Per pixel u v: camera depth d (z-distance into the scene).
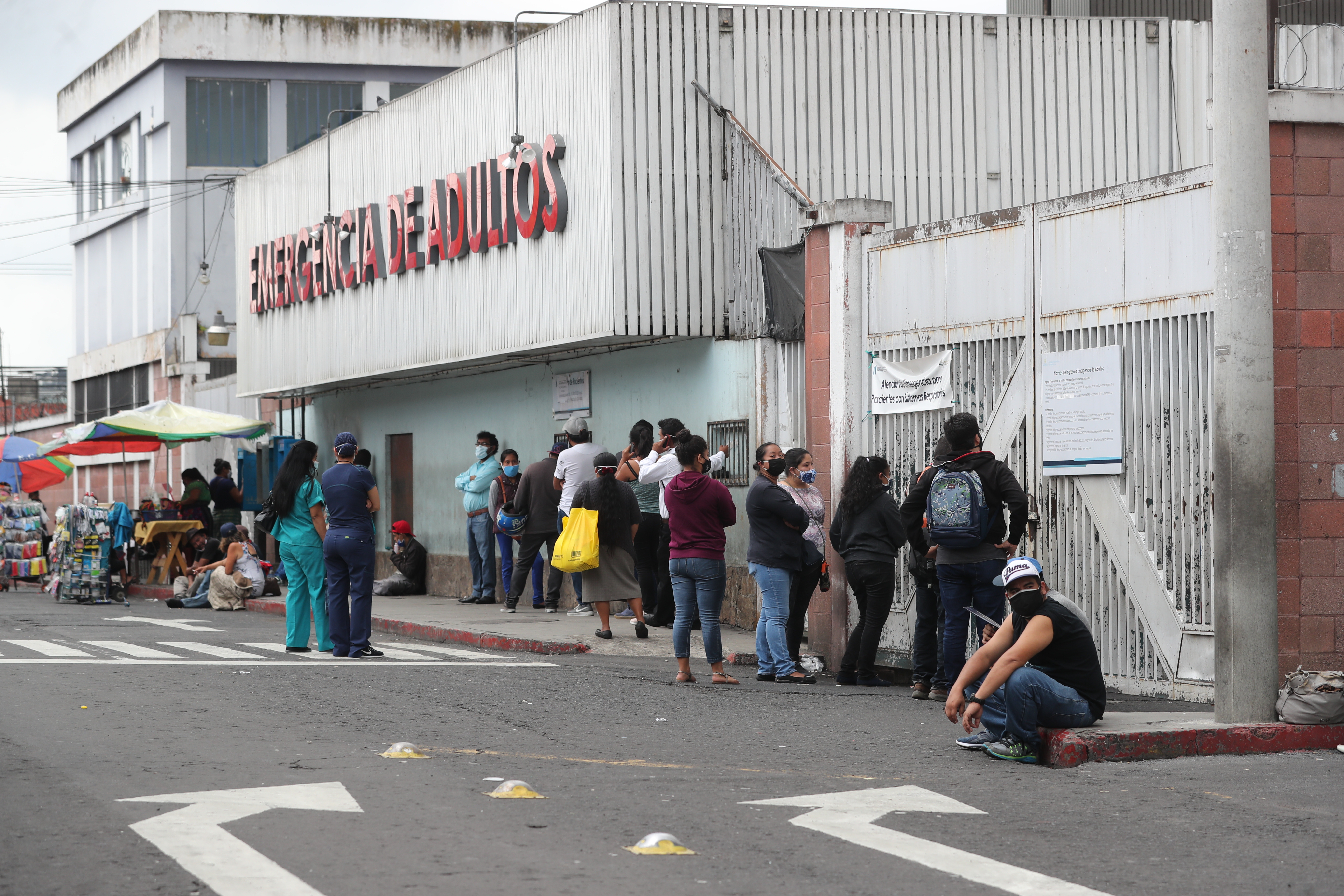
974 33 17.09
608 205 15.91
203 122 37.09
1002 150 17.12
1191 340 10.19
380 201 21.22
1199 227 10.13
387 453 23.59
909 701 10.73
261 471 28.19
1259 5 8.39
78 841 5.82
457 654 13.59
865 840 6.05
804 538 12.20
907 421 12.65
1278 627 9.34
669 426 14.47
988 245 11.86
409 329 20.44
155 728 8.67
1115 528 10.72
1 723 8.75
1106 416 10.76
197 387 32.66
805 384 14.74
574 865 5.56
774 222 15.32
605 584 14.06
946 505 10.00
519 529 17.47
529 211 17.47
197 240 36.78
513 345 17.88
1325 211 9.54
